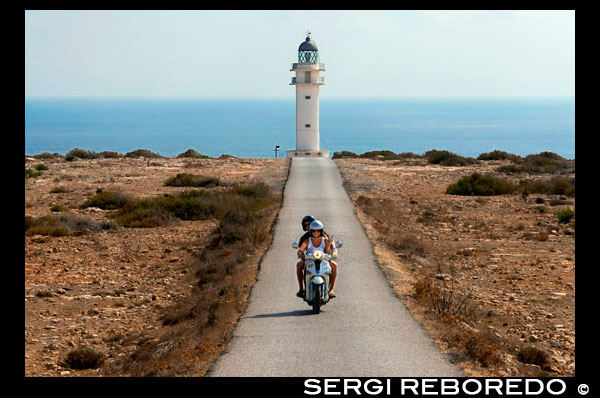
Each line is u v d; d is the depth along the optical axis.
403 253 42.62
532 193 77.38
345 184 80.69
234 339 23.00
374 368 19.83
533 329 28.30
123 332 29.19
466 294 34.22
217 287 33.38
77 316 31.73
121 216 61.59
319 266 26.70
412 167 102.88
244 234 47.53
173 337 25.31
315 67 139.12
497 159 117.56
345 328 24.23
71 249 48.72
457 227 57.09
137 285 38.28
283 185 80.62
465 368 20.23
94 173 94.88
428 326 24.73
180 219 62.47
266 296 29.89
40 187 81.06
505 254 45.81
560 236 52.47
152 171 97.44
